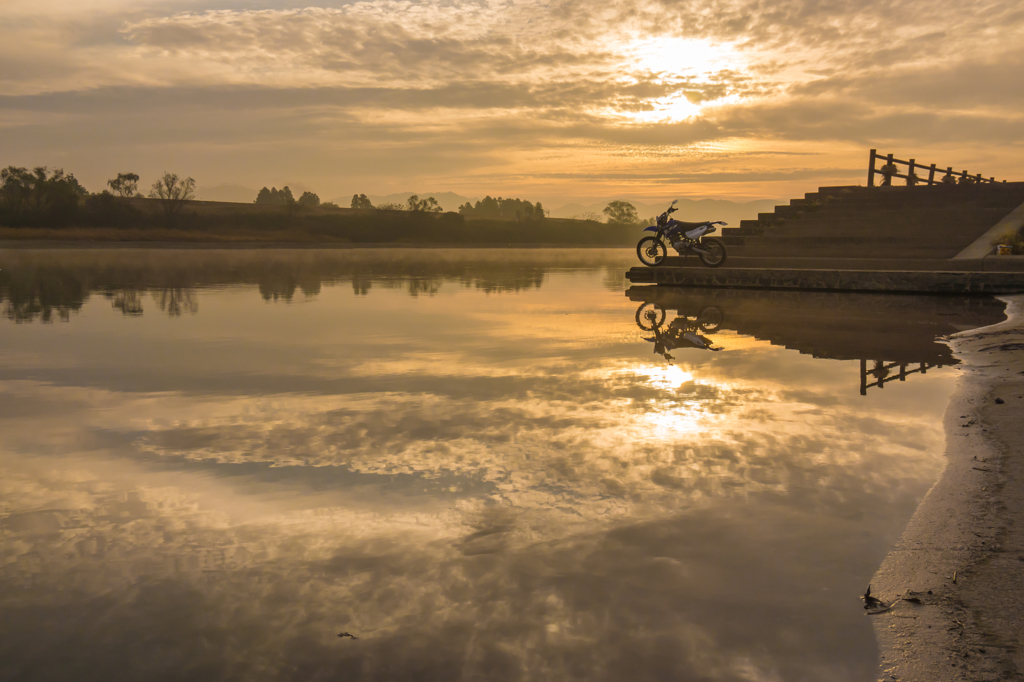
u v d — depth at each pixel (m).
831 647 1.49
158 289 13.00
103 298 11.07
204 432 3.25
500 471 2.66
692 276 14.38
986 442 2.98
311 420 3.48
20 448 3.00
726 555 1.92
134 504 2.32
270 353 5.76
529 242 77.56
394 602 1.67
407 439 3.12
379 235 66.25
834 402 3.85
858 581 1.77
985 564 1.84
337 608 1.64
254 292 12.42
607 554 1.93
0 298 10.95
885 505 2.28
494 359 5.46
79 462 2.80
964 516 2.17
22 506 2.31
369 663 1.42
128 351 5.86
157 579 1.79
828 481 2.52
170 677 1.38
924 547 1.95
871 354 5.58
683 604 1.66
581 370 4.93
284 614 1.62
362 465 2.74
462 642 1.50
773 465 2.71
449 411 3.67
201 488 2.48
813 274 12.97
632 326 7.62
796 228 18.42
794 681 1.37
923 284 11.88
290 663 1.42
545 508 2.28
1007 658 1.43
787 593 1.71
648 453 2.89
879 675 1.39
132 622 1.58
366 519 2.19
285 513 2.24
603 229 90.50
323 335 6.89
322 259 29.28
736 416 3.53
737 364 5.17
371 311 9.25
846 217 17.80
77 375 4.76
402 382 4.50
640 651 1.47
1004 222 14.85
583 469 2.67
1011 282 11.25
